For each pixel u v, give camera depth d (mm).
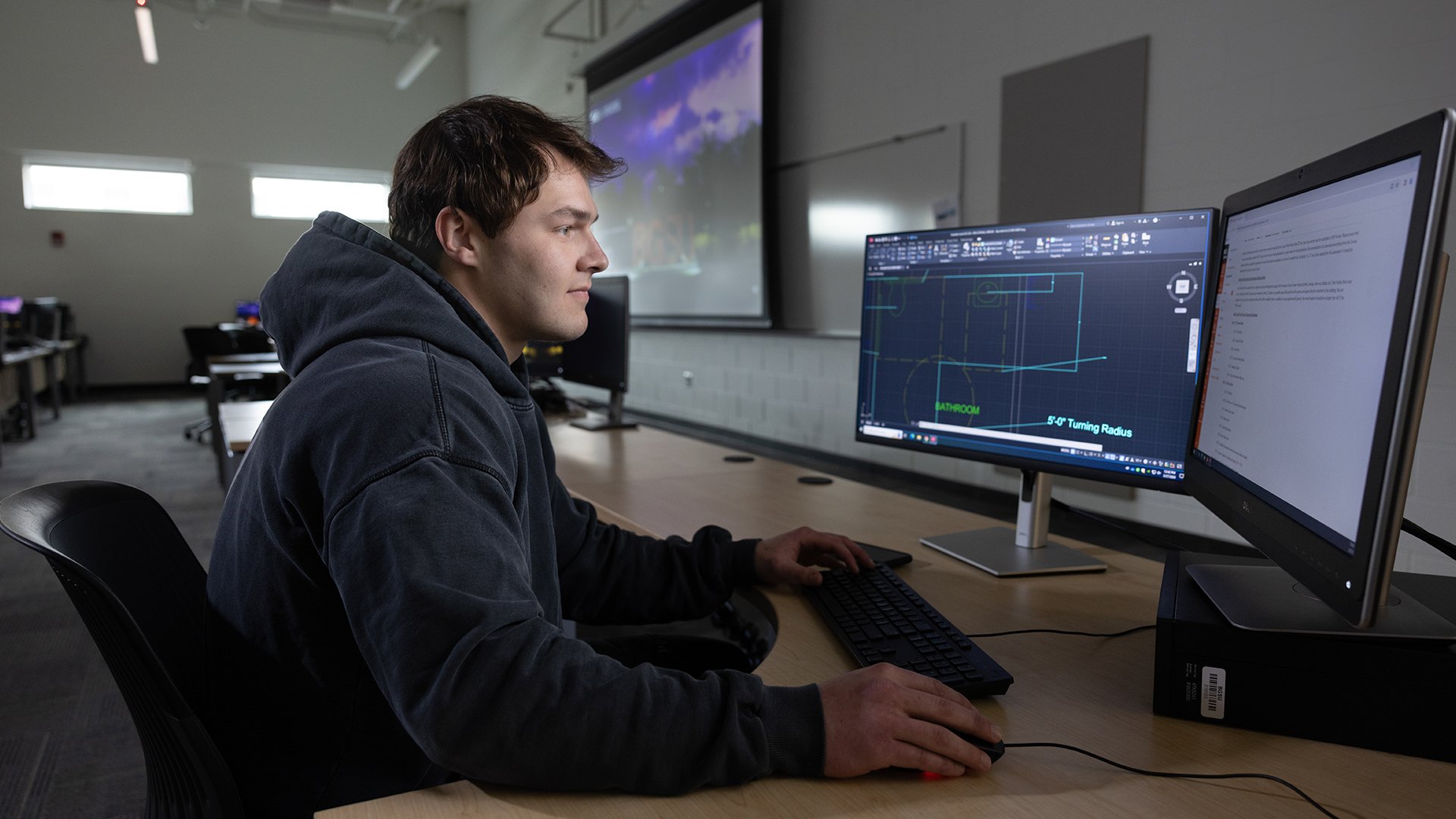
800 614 1039
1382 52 2613
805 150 4871
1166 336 1062
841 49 4574
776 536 1174
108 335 9211
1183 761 685
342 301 762
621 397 2689
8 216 8703
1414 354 532
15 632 2744
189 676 897
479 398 727
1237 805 622
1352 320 636
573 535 1102
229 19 9258
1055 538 1348
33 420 6332
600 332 2752
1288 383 740
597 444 2352
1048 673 858
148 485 4816
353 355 720
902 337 1337
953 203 3988
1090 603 1064
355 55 9797
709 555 1141
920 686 720
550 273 820
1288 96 2830
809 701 688
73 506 856
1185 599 804
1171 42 3133
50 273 8922
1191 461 993
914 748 663
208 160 9297
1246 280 873
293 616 745
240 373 5363
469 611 620
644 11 6125
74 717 2195
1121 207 3324
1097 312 1119
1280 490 731
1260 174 2918
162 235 9281
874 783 665
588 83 7094
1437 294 525
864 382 1395
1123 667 875
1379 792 632
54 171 8930
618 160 870
